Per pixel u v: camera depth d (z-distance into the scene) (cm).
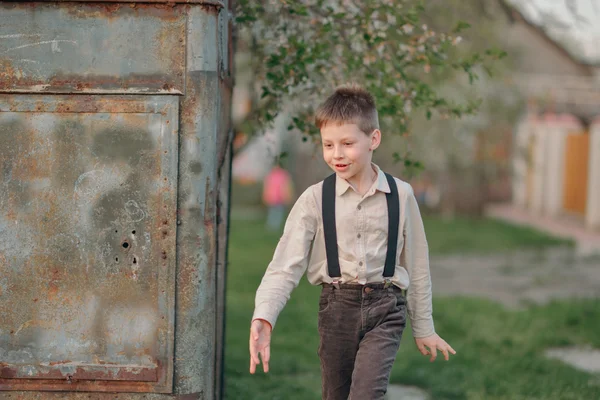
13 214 286
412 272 298
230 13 367
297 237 288
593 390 480
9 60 284
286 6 421
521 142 1644
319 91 454
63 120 284
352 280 286
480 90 1306
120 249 286
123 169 285
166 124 284
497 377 508
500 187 2706
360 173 287
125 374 287
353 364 292
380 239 286
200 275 287
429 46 445
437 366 534
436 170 1794
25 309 287
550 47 2503
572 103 1859
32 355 287
